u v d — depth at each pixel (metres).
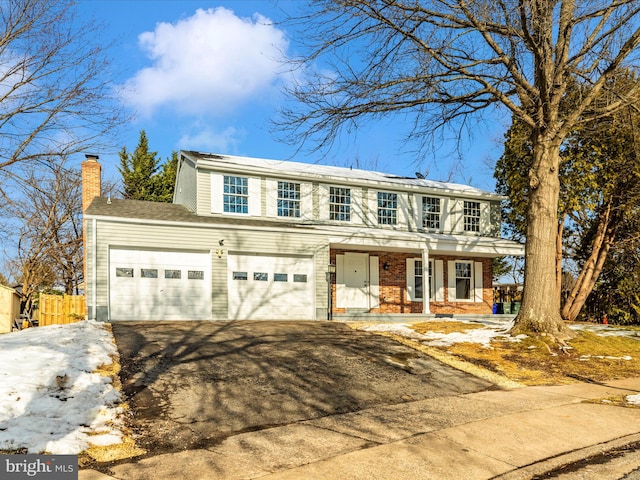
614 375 11.69
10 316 20.44
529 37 13.52
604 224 23.58
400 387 10.01
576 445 6.76
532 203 14.88
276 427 7.41
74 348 10.66
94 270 16.34
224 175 20.33
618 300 26.14
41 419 6.87
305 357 11.91
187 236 17.83
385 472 5.61
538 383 10.87
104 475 5.41
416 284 23.83
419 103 14.88
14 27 14.47
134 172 41.28
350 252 22.47
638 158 18.84
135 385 9.09
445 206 25.05
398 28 13.53
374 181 23.19
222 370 10.38
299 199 21.77
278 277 19.36
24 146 15.18
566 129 14.46
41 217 31.92
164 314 17.33
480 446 6.60
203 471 5.57
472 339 14.77
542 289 14.66
